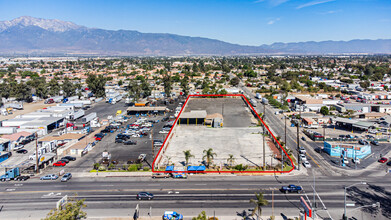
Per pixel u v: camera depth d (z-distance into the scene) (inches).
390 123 4079.7
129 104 6186.0
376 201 1978.3
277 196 2053.4
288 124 4323.3
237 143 3356.3
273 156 2896.2
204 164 2684.5
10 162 2832.2
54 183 2322.8
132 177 2433.6
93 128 4175.7
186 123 4471.0
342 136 3565.5
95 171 2566.4
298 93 7047.2
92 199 2026.3
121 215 1801.2
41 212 1863.9
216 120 4242.1
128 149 3203.7
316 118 4414.4
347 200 1988.2
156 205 1934.1
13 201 2012.8
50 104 6131.9
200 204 1942.7
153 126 4296.3
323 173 2488.9
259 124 4306.1
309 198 2018.9
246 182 2301.9
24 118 4347.9
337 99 6063.0
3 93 6333.7
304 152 3004.4
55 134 3880.4
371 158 2874.0
